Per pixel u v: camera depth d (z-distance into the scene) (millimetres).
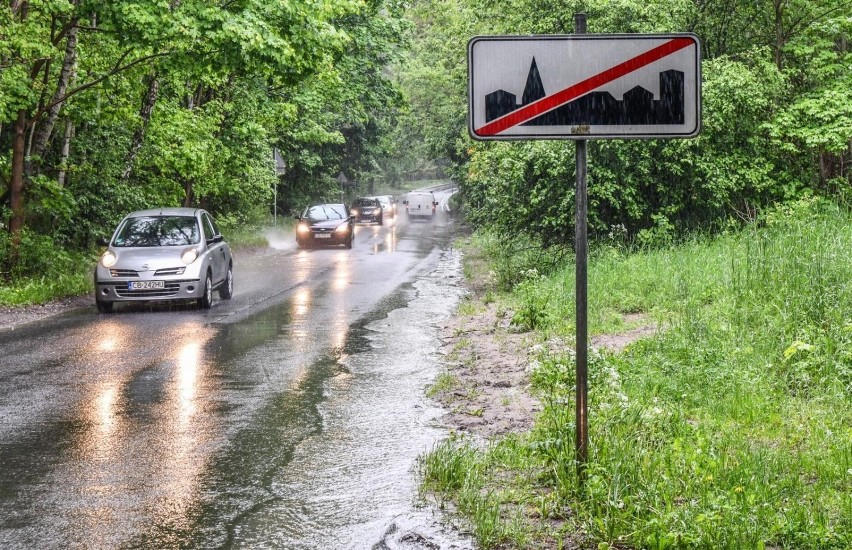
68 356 11609
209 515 5598
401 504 5754
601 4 22438
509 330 13102
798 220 15117
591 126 5059
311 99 33562
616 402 7188
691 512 4898
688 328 10039
